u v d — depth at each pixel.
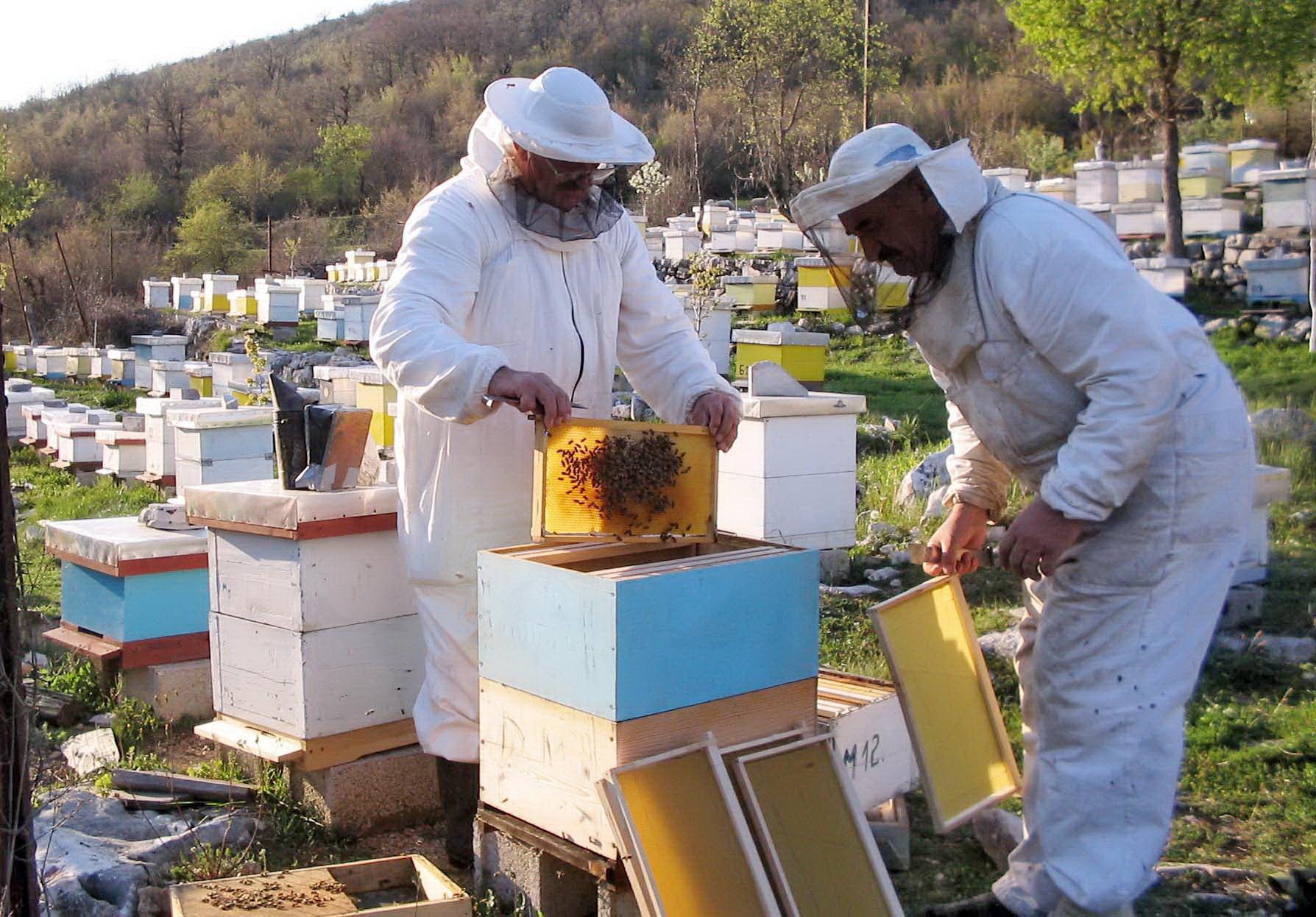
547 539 3.08
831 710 3.42
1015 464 2.90
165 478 10.97
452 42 60.12
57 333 27.91
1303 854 3.58
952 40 40.78
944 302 2.73
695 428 3.23
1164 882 3.36
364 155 46.09
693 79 31.50
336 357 17.19
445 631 3.45
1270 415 9.07
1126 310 2.51
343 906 3.01
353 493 3.72
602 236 3.66
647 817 2.66
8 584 2.56
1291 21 14.23
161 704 4.81
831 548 6.97
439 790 3.79
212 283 25.23
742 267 18.62
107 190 47.03
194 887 3.08
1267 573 6.29
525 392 3.01
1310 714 4.51
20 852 2.62
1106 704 2.69
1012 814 3.61
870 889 2.82
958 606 3.22
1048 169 27.97
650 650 2.73
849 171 2.61
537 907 3.04
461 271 3.37
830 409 6.76
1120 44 14.84
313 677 3.71
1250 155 17.48
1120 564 2.68
